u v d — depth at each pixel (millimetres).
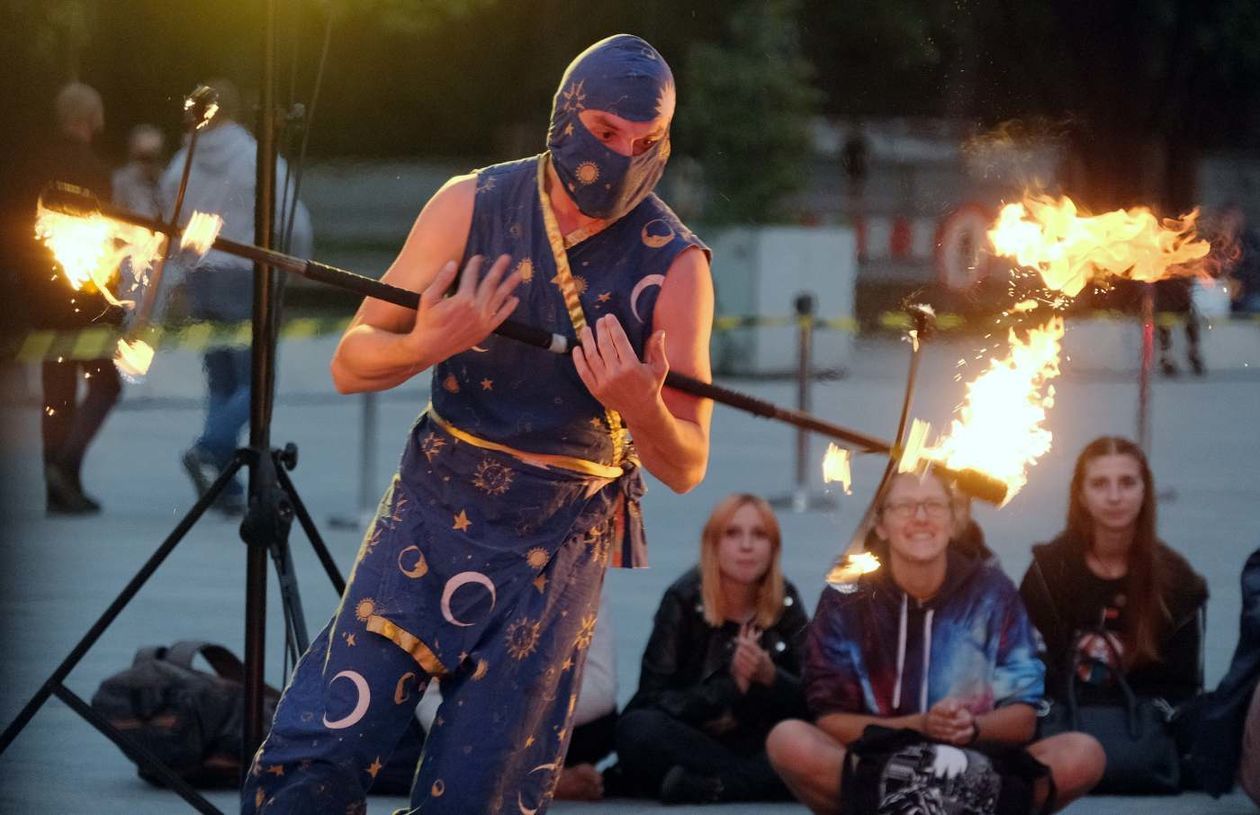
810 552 11539
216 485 5727
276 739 4336
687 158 25344
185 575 10594
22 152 12352
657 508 13352
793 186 24766
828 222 27969
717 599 7016
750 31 24984
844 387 20766
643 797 7035
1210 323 22000
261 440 5766
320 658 4449
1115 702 7102
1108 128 29781
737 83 24531
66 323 12227
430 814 4371
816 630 6629
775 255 22688
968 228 14047
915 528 6500
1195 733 6965
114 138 27812
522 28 30609
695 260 4504
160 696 6871
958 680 6527
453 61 31891
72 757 7199
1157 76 29766
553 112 4391
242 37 27562
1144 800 6969
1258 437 17531
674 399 4504
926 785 6207
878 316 24984
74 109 12406
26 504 12836
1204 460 15961
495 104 33281
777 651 7070
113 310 4949
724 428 17844
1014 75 29656
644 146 4355
